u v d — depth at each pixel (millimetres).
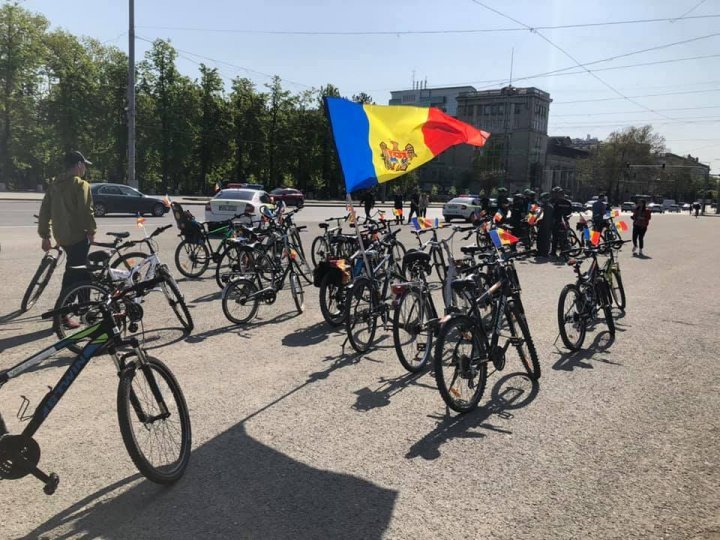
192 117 55875
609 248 8016
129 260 7602
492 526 2914
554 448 3828
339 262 6723
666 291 10203
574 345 6133
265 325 6871
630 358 5977
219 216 16172
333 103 5648
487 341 4664
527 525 2934
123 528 2822
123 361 3195
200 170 61562
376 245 7582
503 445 3854
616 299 8164
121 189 23406
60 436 3773
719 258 15984
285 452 3668
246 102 63156
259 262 7598
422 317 5551
